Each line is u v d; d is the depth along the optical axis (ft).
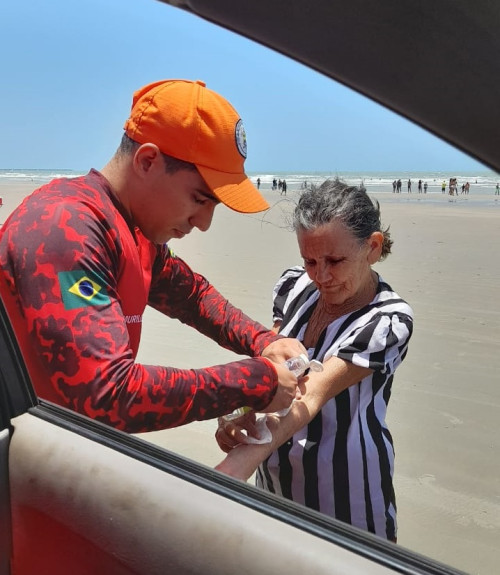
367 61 2.17
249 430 4.94
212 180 4.89
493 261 28.66
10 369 3.67
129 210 5.13
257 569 2.59
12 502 3.47
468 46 2.05
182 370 4.44
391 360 5.46
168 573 2.80
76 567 3.18
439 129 2.21
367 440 5.51
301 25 2.16
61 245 4.31
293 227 5.63
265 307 20.95
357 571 2.46
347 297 5.59
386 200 61.11
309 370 5.48
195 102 4.82
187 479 3.04
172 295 6.35
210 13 2.25
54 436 3.47
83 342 4.13
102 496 3.11
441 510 8.55
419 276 25.54
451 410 11.87
